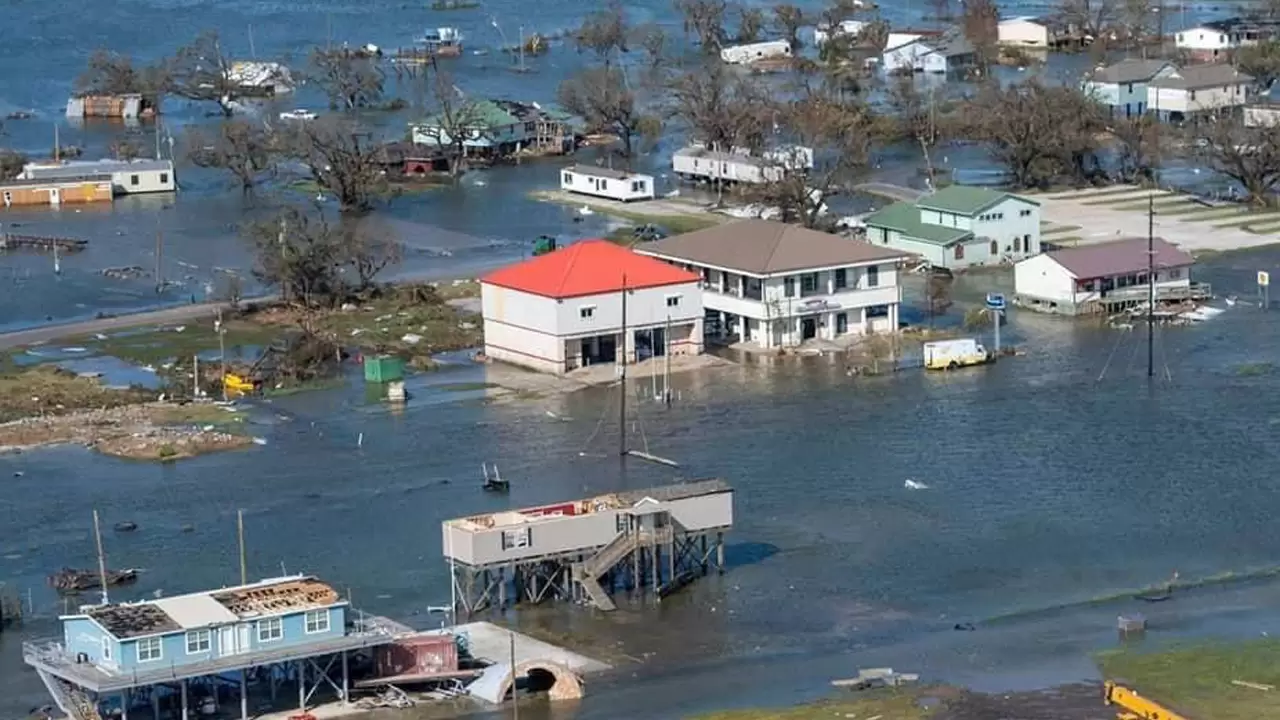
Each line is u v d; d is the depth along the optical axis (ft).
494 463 534.78
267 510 498.28
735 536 475.31
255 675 390.83
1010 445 542.16
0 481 522.88
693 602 434.71
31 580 454.40
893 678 391.04
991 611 428.15
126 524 487.20
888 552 463.42
